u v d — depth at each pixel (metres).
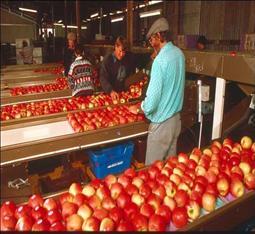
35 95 4.69
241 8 7.57
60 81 5.60
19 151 2.21
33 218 1.35
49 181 3.12
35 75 7.35
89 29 19.84
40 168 3.39
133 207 1.40
